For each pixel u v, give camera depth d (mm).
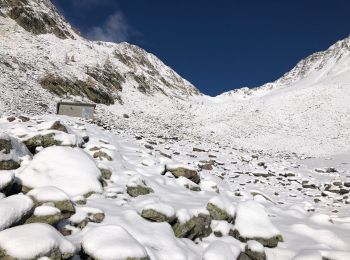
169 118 66812
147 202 9266
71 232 7355
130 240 6637
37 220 6965
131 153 15195
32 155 11102
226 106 81438
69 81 58375
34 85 49125
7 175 8055
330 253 8352
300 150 46906
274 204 14070
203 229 9086
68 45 83375
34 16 82812
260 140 52844
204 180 13273
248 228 9102
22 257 5598
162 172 12789
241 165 22859
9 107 34781
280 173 21812
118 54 114625
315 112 67625
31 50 65438
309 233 10086
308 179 21125
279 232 9352
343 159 32750
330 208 14430
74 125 17766
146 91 89438
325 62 191500
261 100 82000
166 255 7426
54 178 9195
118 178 10891
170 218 8523
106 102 62469
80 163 9961
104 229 6762
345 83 86000
